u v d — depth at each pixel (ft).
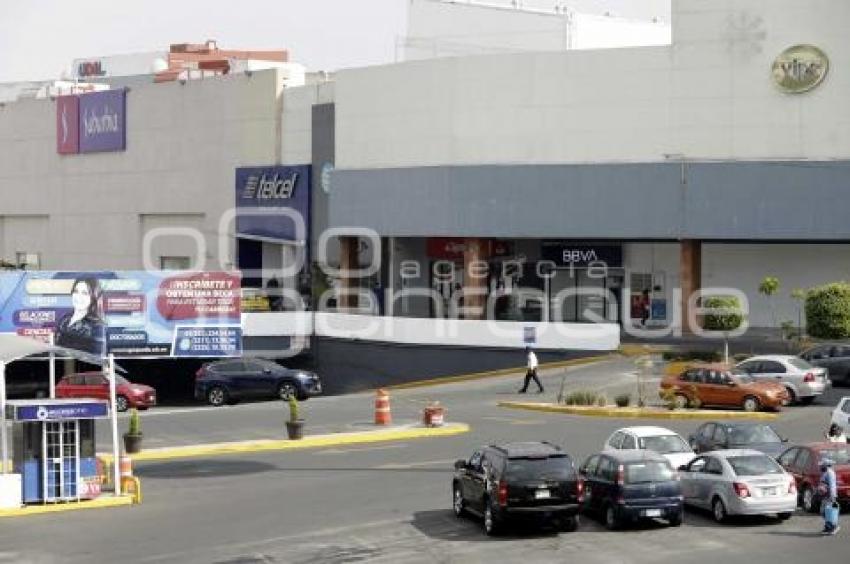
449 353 196.44
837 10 189.26
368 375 207.10
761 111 194.18
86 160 294.25
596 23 258.16
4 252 319.68
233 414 153.07
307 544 80.59
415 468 108.68
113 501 96.22
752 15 193.88
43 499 95.30
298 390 170.40
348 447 123.03
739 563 72.90
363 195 230.27
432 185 219.20
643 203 201.05
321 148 243.19
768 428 101.45
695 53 197.88
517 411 146.92
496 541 81.05
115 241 287.28
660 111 200.64
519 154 211.82
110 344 179.93
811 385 141.90
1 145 316.60
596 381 165.27
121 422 148.25
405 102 223.92
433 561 75.56
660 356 178.91
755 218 193.67
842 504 88.02
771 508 84.28
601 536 82.28
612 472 84.79
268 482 104.53
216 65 319.47
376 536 82.74
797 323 200.64
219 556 77.92
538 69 209.87
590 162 205.77
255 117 255.09
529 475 81.56
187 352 184.55
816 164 189.98
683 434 120.47
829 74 190.08
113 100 285.43
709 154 197.47
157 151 276.41
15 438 96.22
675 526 85.05
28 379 193.36
